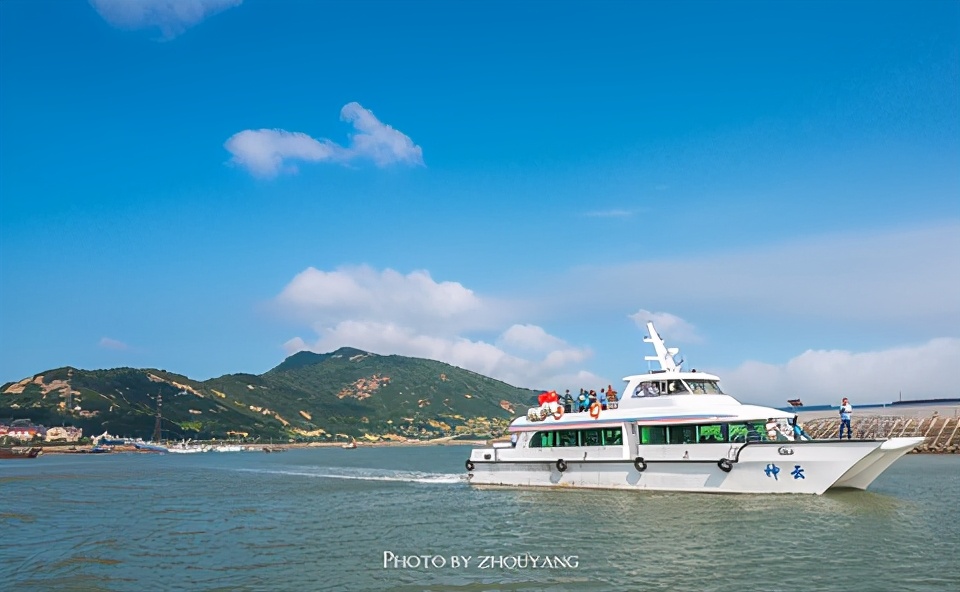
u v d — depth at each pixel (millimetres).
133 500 49938
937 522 30000
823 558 24219
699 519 31031
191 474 84000
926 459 77250
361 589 22297
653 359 41719
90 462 137000
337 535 31938
